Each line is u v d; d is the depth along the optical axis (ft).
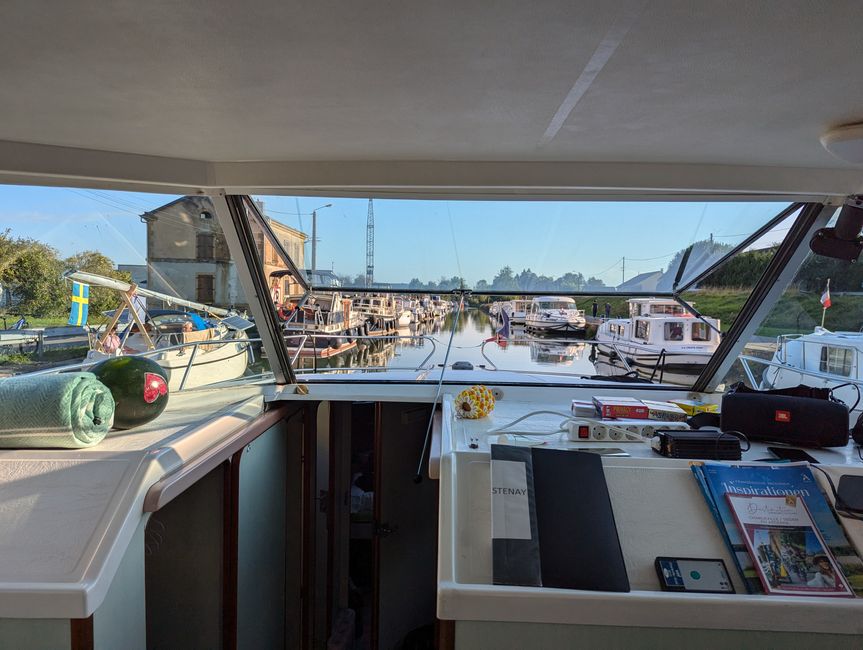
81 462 5.86
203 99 5.16
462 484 5.93
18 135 6.35
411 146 6.81
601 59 4.27
